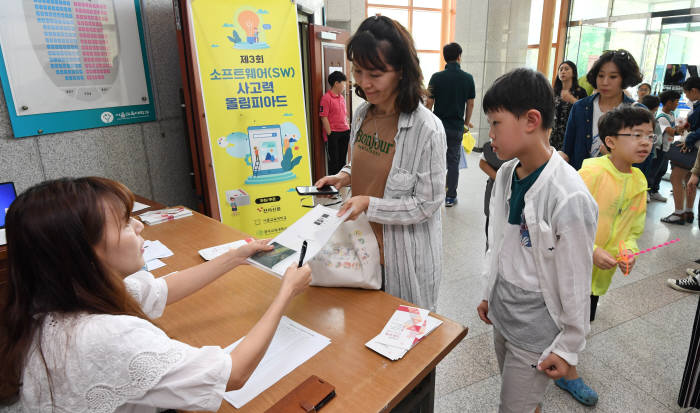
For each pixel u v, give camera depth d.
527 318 1.11
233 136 2.93
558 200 0.99
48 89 2.31
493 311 1.23
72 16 2.37
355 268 1.31
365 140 1.39
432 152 1.23
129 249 0.73
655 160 4.39
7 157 2.19
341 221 1.18
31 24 2.20
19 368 0.64
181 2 2.60
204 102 2.79
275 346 1.06
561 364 1.04
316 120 4.58
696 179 3.59
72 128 2.45
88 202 0.65
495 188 1.24
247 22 2.86
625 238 1.76
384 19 1.17
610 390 1.86
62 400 0.63
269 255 1.08
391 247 1.36
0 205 1.74
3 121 2.15
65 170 2.46
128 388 0.64
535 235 1.04
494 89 1.01
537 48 7.23
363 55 1.15
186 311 1.24
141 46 2.81
